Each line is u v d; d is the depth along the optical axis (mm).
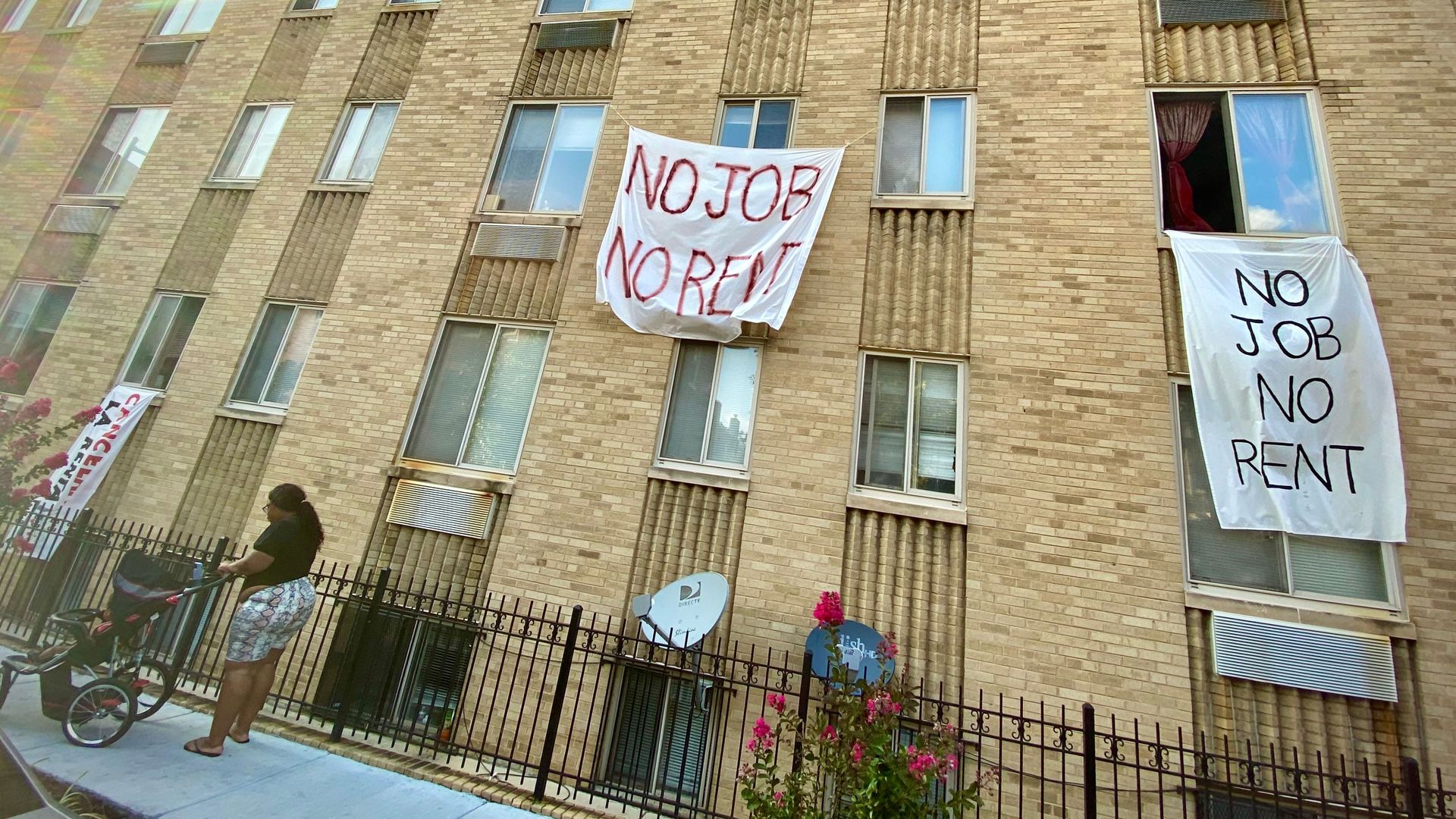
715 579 6027
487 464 7520
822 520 6340
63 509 8203
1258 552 5617
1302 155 6676
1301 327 5844
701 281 7180
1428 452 5434
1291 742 5051
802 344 7008
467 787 5281
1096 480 5980
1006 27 7801
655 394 7188
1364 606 5293
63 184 11156
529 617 5910
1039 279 6727
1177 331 6328
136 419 8633
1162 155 7027
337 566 7188
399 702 6688
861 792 3947
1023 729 4707
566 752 5508
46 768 4273
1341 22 6926
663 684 6262
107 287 9828
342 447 7824
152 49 11969
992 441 6285
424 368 8000
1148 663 5395
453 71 9641
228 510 7965
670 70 8680
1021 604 5742
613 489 6918
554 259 8133
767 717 5805
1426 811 4668
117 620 4895
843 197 7484
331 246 9102
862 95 7934
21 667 4820
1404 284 5926
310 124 10094
